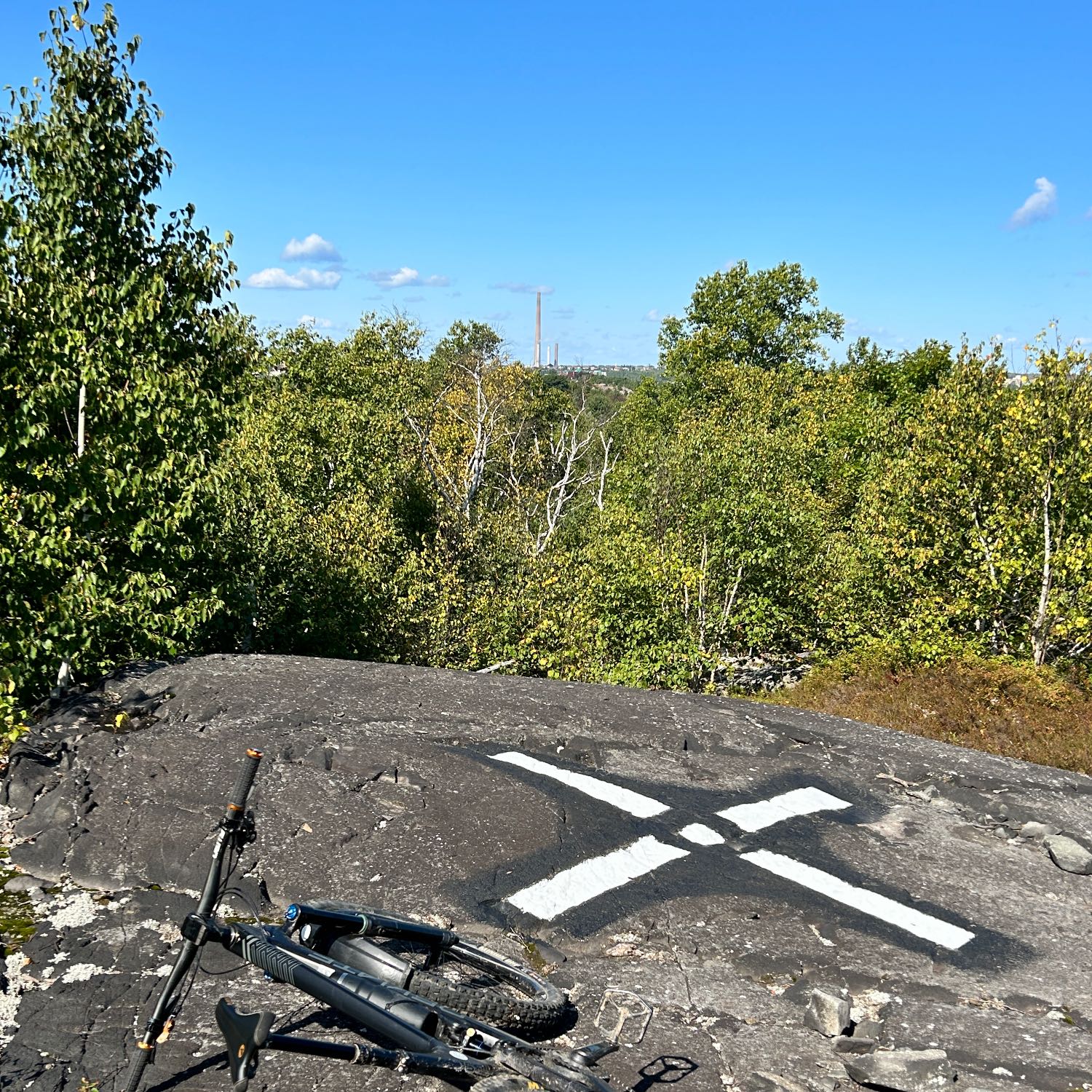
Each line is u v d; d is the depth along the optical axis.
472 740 7.75
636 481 24.77
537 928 5.19
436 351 44.97
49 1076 3.69
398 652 18.36
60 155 9.76
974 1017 4.53
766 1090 3.90
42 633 8.52
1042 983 4.97
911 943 5.28
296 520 17.38
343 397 32.34
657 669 19.81
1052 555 16.16
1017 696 13.78
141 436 9.59
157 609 9.93
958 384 18.47
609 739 8.23
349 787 6.49
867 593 20.20
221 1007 3.13
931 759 8.66
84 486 9.09
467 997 3.76
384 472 25.44
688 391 50.50
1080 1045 4.37
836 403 39.00
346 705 8.06
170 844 5.58
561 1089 3.03
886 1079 3.98
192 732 7.13
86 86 9.83
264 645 15.21
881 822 7.10
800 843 6.52
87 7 9.62
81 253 10.02
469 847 5.90
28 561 8.70
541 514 32.16
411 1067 3.16
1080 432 16.12
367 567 17.89
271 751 6.83
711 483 23.00
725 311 53.44
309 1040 3.12
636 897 5.56
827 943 5.24
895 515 19.09
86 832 5.75
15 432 8.82
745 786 7.57
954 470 17.78
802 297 53.88
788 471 24.03
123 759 6.61
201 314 10.57
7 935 4.78
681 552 21.89
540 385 47.59
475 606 20.59
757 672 22.52
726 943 5.15
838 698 14.80
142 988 4.32
